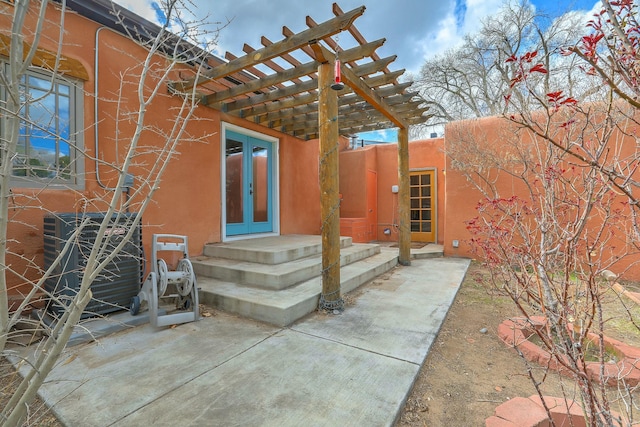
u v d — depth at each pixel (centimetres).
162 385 197
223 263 433
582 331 135
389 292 411
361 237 803
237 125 562
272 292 351
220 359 231
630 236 162
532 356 242
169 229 441
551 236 168
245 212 601
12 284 293
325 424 162
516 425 160
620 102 173
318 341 262
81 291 131
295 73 385
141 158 400
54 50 322
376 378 205
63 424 162
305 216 749
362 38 323
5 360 229
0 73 124
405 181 588
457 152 640
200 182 487
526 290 160
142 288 309
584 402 134
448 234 681
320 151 343
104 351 244
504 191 588
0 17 284
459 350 263
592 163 117
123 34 370
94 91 353
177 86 413
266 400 182
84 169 344
